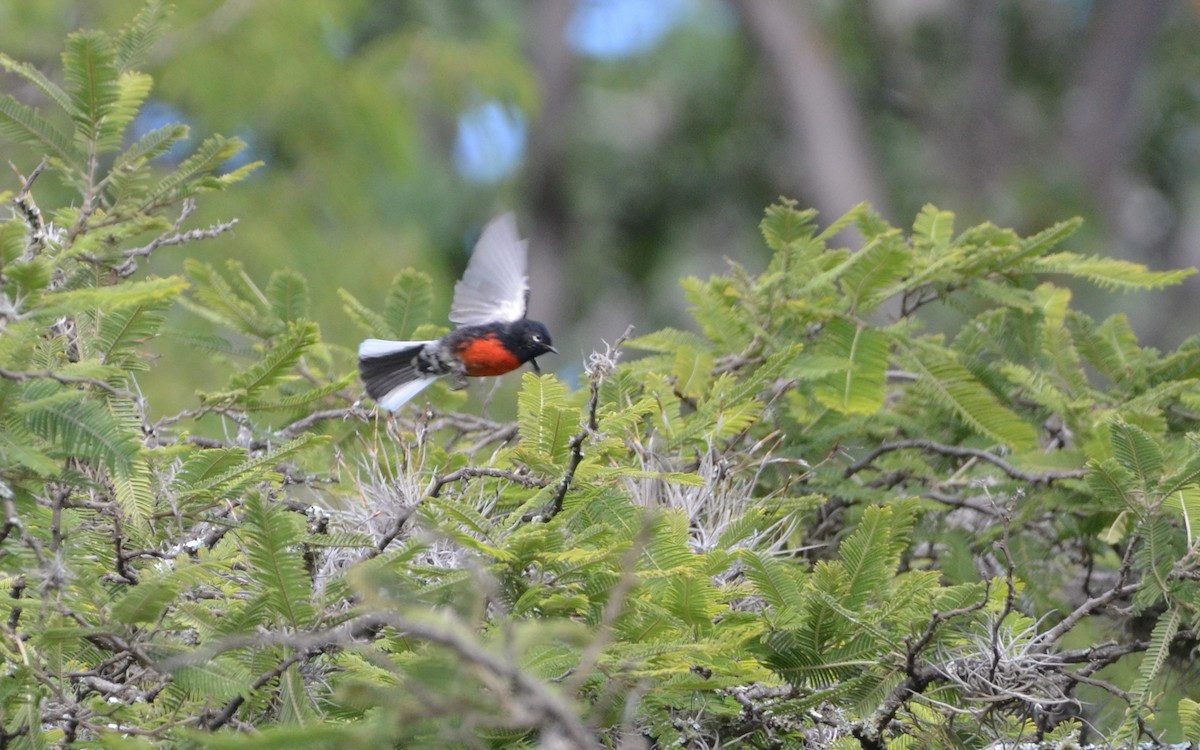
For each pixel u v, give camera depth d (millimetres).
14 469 6410
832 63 30109
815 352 9969
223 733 6094
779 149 30375
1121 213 30141
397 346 10102
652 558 7004
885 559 7625
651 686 6555
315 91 21109
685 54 31047
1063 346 10453
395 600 5934
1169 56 30578
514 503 8344
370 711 6188
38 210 7512
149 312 7105
